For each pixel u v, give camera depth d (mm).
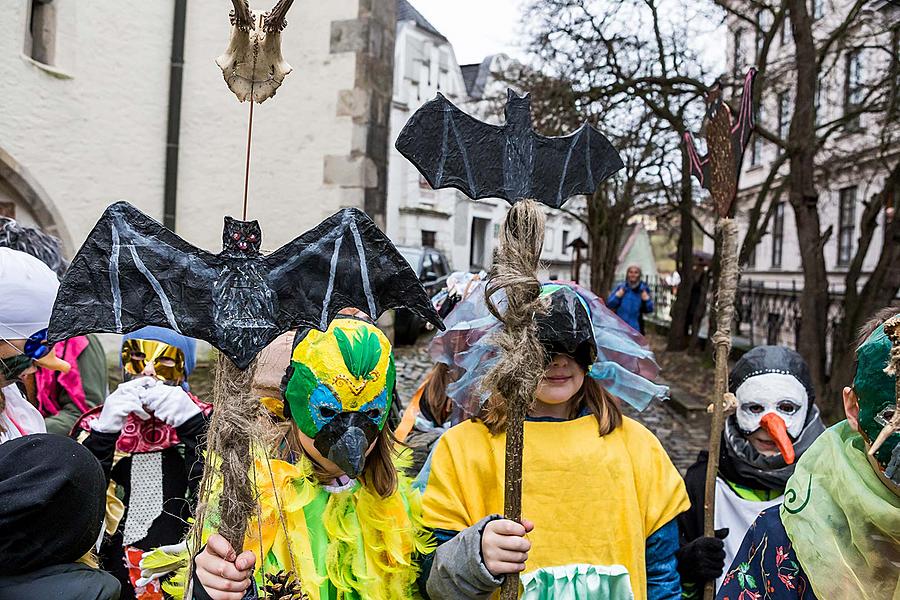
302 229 7480
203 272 1071
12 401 2021
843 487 1392
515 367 1399
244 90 1114
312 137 7410
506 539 1428
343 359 1447
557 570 1742
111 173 6848
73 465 1224
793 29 7148
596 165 1527
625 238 26109
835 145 10273
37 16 6203
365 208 7348
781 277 16766
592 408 1894
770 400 2158
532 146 1462
